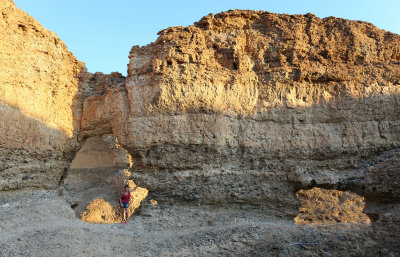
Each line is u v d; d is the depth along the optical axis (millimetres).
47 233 8922
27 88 11531
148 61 12094
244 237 9336
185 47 11750
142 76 12039
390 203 10469
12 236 8555
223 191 11250
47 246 8297
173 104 11477
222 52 12477
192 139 11406
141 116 11656
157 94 11406
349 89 11805
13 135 10805
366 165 11352
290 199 11281
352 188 11180
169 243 9367
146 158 11547
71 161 13766
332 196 13344
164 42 11789
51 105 12617
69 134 13305
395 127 11672
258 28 12695
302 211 11898
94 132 13672
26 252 7938
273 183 11406
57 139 12617
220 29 12562
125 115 12227
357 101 11742
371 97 11766
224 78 11852
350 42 12289
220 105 11734
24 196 11070
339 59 12242
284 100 11875
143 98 11766
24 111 11289
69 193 13195
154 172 11461
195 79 11539
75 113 13711
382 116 11703
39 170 11789
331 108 11766
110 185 15969
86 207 13922
